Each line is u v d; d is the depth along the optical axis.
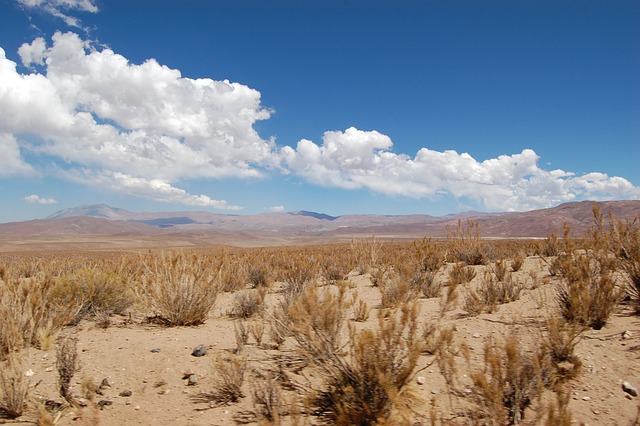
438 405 4.29
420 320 7.78
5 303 7.03
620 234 8.52
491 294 9.02
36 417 4.39
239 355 6.09
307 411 3.71
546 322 6.05
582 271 7.70
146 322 8.85
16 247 150.38
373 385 4.14
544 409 4.02
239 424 4.22
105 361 6.05
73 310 8.14
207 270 10.69
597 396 4.41
